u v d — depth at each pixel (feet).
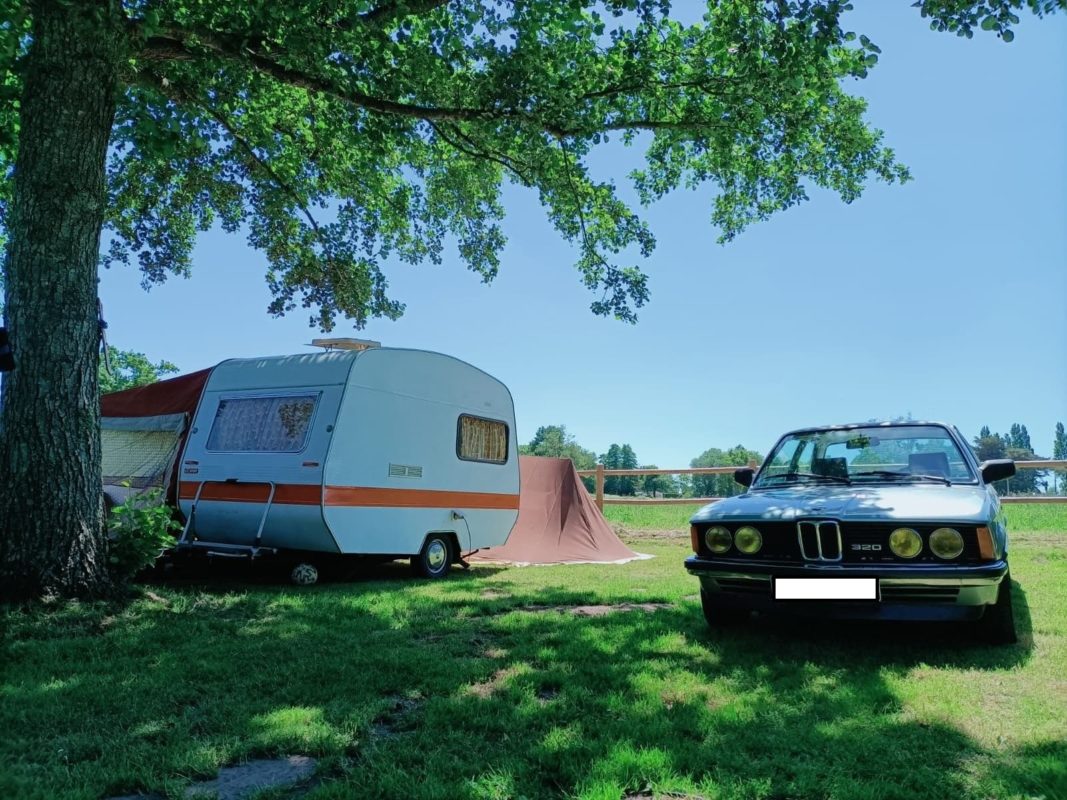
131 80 23.62
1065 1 20.84
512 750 9.32
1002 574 13.24
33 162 18.06
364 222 41.57
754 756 9.16
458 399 30.30
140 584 21.86
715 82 30.14
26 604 16.49
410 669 13.05
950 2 21.70
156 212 39.19
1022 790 8.01
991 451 54.39
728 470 44.50
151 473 28.32
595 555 34.68
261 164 36.01
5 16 17.90
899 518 13.83
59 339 17.87
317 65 24.08
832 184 36.78
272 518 24.43
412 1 24.31
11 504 17.22
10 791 7.90
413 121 30.99
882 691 11.64
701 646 15.01
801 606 14.33
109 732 9.88
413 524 27.22
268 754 9.35
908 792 8.01
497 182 41.81
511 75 26.55
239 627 16.81
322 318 41.93
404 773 8.50
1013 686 12.03
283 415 25.58
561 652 14.43
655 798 8.05
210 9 23.50
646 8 25.32
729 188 38.70
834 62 28.71
